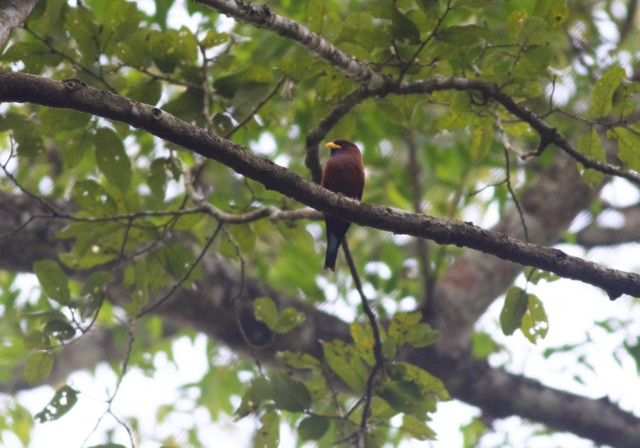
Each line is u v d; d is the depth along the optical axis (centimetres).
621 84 986
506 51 990
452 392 1475
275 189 794
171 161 1105
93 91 691
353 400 1436
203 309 1367
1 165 972
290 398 977
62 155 1064
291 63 1020
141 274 1069
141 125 716
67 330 952
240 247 1127
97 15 1316
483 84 995
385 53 1007
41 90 670
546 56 962
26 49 976
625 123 1001
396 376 985
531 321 980
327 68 1032
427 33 961
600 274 889
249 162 770
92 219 1013
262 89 1073
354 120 1094
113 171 1012
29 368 950
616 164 1488
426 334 994
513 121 1060
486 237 870
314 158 1112
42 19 969
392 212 849
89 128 1050
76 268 1054
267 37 1405
